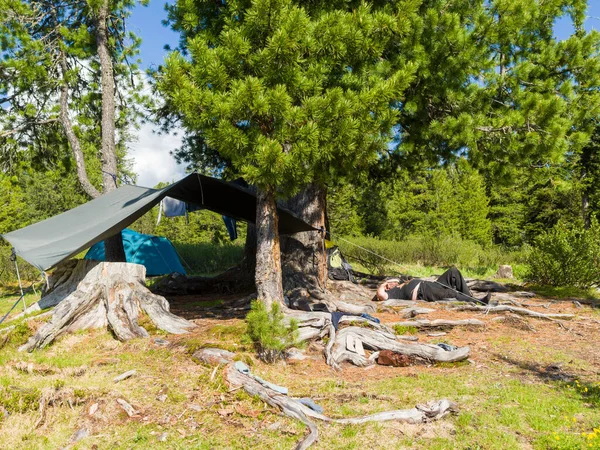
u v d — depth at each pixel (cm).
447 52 941
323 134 604
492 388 511
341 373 576
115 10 1359
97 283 728
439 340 717
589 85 1115
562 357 630
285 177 628
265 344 568
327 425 425
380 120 655
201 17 772
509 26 961
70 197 3262
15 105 1387
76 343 674
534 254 1229
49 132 1517
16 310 1116
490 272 1825
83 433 412
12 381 501
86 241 732
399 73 630
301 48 616
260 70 621
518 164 1045
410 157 1241
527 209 3338
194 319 828
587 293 1080
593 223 1211
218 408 454
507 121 960
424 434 407
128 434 410
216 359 554
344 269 1191
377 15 661
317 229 960
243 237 3781
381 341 640
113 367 563
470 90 1004
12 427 415
